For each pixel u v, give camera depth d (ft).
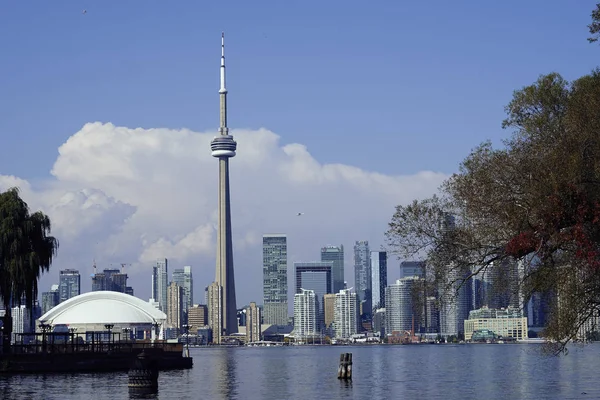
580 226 147.64
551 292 167.22
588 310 160.66
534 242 155.22
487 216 163.63
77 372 385.50
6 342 367.04
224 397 286.05
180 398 271.49
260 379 444.14
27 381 330.34
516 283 170.50
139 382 279.90
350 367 429.38
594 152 153.28
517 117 181.57
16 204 351.87
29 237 354.74
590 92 159.43
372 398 290.97
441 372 525.75
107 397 263.08
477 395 301.84
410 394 311.47
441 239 173.27
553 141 163.84
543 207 151.23
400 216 175.63
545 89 177.47
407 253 175.63
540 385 356.38
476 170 166.81
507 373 479.82
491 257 171.83
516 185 162.91
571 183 149.59
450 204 172.65
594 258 148.46
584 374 437.99
